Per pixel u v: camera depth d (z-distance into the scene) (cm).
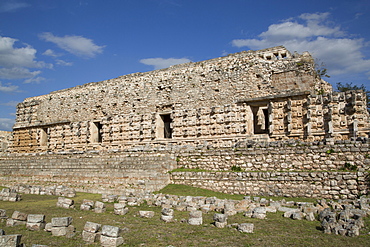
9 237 1153
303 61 3650
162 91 4656
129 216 1795
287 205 1981
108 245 1241
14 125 6381
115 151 3678
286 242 1273
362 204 1814
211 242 1278
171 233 1417
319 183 2284
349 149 2361
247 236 1358
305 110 3497
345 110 3253
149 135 4684
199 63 4388
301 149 2536
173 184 2842
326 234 1387
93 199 2527
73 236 1386
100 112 5294
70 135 5566
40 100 6156
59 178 3459
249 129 3862
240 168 2764
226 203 1956
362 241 1278
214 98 4153
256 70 3891
